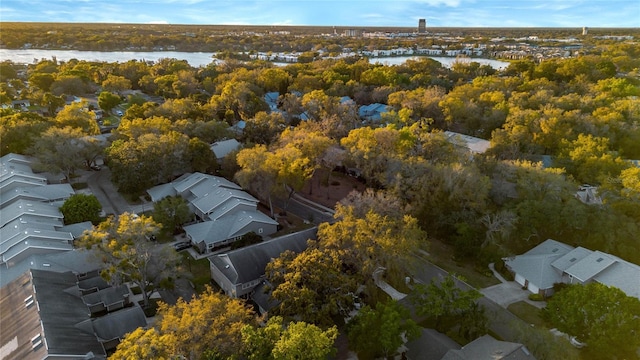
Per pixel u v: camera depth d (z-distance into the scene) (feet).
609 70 537.24
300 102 429.79
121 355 115.24
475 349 138.82
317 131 314.14
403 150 265.13
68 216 233.96
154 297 187.73
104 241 176.35
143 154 271.90
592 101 378.32
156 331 130.41
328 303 153.07
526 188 228.43
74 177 312.71
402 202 230.27
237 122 419.33
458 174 223.92
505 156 290.97
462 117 384.06
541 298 185.06
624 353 143.54
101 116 470.80
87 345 142.31
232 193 255.70
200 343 121.19
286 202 268.41
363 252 174.09
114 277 173.58
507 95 448.24
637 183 213.87
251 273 184.03
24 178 270.87
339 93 504.84
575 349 145.89
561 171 229.86
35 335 137.90
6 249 194.18
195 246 226.58
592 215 212.43
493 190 238.68
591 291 153.28
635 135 315.78
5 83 564.71
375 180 274.98
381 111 443.32
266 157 253.03
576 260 191.31
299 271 159.33
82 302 168.25
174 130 329.93
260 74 556.10
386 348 142.82
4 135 307.99
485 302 184.44
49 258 191.62
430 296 159.84
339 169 332.19
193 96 492.54
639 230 206.28
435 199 228.63
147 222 180.34
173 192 274.16
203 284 197.98
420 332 147.74
